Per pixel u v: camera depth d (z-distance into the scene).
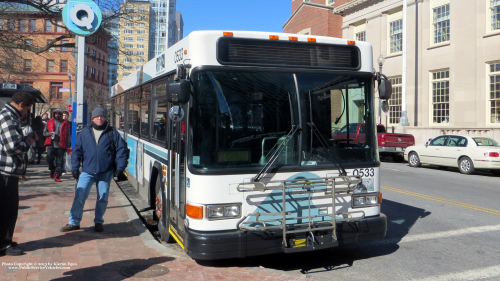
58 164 11.51
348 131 5.51
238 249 4.77
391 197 10.69
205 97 4.92
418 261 5.89
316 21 34.94
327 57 5.50
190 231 4.85
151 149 7.54
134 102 9.73
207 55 4.96
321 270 5.50
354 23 31.80
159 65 6.95
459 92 23.41
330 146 5.36
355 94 5.61
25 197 8.94
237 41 5.08
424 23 25.66
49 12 17.14
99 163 6.34
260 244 4.85
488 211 9.01
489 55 21.84
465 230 7.53
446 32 24.45
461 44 23.30
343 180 5.26
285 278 4.79
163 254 5.58
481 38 22.27
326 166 5.27
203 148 4.86
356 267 5.63
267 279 4.75
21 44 17.66
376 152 5.69
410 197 10.69
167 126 6.25
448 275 5.32
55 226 6.66
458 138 17.16
